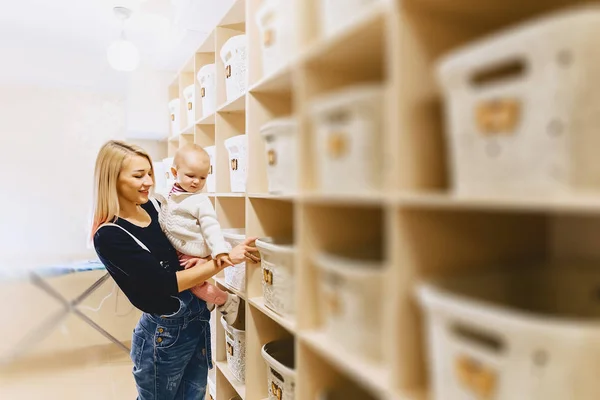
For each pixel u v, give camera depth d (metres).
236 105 1.99
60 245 3.22
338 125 0.91
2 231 3.06
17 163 3.12
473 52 0.63
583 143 0.54
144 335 1.68
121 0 2.45
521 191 0.58
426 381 0.80
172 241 1.71
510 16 0.86
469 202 0.65
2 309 2.94
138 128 3.32
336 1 0.98
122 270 1.50
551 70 0.54
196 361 1.80
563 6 0.82
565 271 0.88
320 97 1.11
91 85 3.33
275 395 1.53
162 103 3.41
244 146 1.77
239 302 1.96
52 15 2.65
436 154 0.81
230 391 2.25
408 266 0.80
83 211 3.32
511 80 0.59
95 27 2.82
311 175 1.10
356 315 0.91
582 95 0.53
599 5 0.79
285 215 1.75
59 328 3.12
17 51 3.07
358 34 0.93
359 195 0.86
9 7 2.50
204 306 1.77
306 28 1.12
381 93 0.82
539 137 0.56
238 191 1.87
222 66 2.17
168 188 3.06
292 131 1.23
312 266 1.13
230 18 2.08
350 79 1.14
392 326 0.80
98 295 3.30
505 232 0.91
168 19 2.71
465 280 0.81
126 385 2.70
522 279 0.86
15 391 2.54
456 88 0.67
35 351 3.02
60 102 3.25
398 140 0.79
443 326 0.69
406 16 0.80
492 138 0.62
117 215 1.57
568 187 0.54
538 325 0.55
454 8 0.83
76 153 3.30
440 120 0.82
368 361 0.89
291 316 1.34
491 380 0.60
